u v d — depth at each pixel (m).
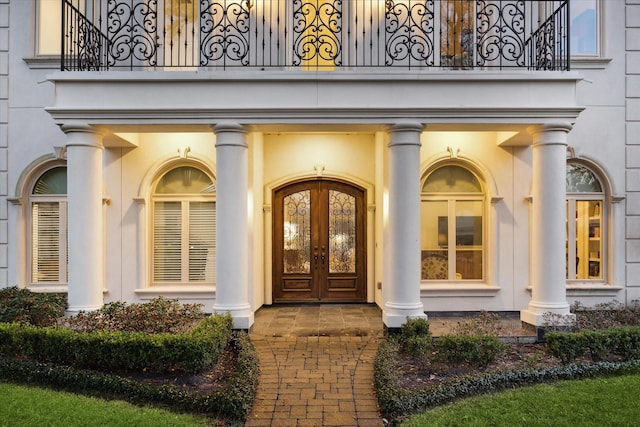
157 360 5.04
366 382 5.15
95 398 4.62
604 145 8.14
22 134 8.18
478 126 6.69
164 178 8.47
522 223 8.13
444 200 8.37
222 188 6.47
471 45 7.80
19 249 8.15
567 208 8.27
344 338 6.73
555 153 6.51
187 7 7.97
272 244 9.21
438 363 5.43
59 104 6.43
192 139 8.21
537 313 6.51
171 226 8.47
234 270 6.46
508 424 4.01
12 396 4.55
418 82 6.42
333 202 9.23
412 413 4.30
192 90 6.43
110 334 5.16
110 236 8.16
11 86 8.17
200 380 5.05
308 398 4.77
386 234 7.27
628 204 8.20
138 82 6.42
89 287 6.47
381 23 7.71
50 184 8.39
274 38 7.77
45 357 5.24
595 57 8.09
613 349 5.54
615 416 4.13
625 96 8.15
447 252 8.36
